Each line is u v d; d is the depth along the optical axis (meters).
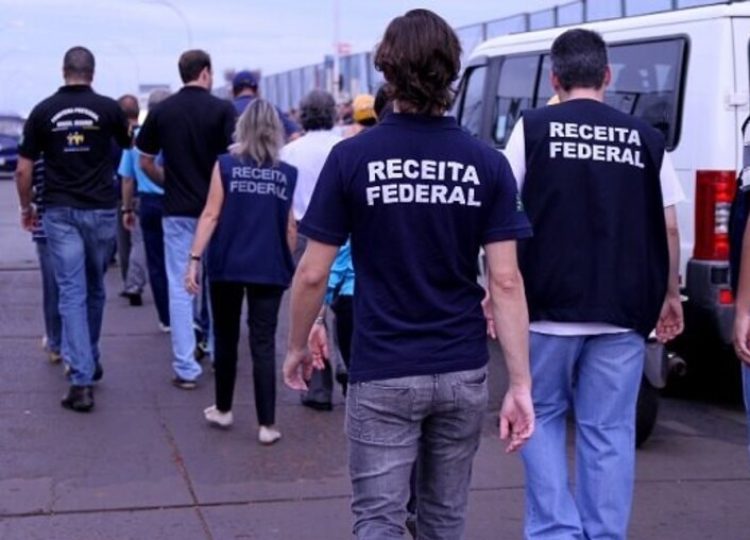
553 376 4.85
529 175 4.75
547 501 4.82
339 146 3.77
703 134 7.36
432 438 3.87
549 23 11.69
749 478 6.54
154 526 5.67
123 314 11.14
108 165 7.65
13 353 9.32
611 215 4.73
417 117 3.77
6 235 19.62
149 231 10.02
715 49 7.36
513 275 3.80
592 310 4.73
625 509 4.85
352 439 3.79
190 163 8.20
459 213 3.73
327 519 5.79
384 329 3.72
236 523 5.72
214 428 7.29
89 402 7.61
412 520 5.28
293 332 3.89
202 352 9.12
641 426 6.90
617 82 8.17
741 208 4.64
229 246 6.80
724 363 8.70
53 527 5.64
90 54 7.56
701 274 7.28
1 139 39.44
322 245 3.76
